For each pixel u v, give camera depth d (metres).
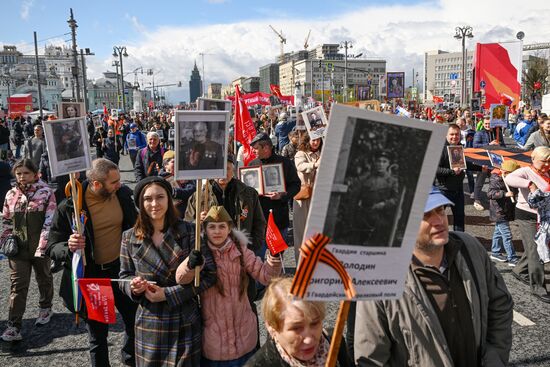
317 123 6.04
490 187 6.43
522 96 56.34
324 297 1.60
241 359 2.94
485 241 7.62
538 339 4.38
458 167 6.44
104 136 17.83
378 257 1.68
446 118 16.59
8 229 4.62
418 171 1.69
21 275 4.61
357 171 1.60
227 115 2.84
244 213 4.66
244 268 3.03
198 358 2.89
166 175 5.83
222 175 2.85
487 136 11.59
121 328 4.97
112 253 3.84
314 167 5.81
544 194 5.08
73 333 4.86
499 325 2.35
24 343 4.66
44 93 122.44
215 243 2.98
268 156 5.76
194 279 2.84
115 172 3.78
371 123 1.59
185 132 2.77
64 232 3.80
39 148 10.91
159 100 104.75
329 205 1.58
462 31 34.69
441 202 2.12
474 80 18.36
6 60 163.38
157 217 2.94
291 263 6.73
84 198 3.77
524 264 5.72
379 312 2.21
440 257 2.26
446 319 2.18
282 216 5.72
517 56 17.50
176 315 2.87
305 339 2.01
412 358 2.16
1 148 19.02
